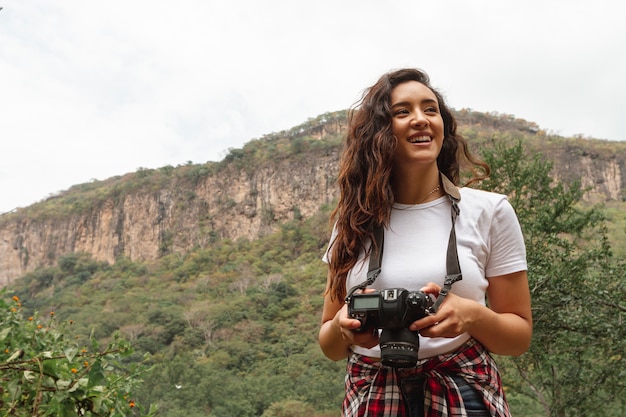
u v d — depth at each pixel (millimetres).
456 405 1340
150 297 74375
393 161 1546
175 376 36250
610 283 7539
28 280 103000
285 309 62438
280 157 107312
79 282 97688
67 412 2016
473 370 1398
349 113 1638
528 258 7980
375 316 1329
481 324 1354
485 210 1492
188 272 90688
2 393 1966
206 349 52781
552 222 8891
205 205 107625
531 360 8438
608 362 7922
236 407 33656
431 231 1497
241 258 89062
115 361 2611
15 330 2959
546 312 7613
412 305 1287
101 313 65188
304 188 103500
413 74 1595
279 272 78250
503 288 1491
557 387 8750
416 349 1309
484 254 1479
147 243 107312
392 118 1542
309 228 91312
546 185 9305
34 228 113938
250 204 105250
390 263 1477
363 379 1473
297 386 37156
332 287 1589
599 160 91062
